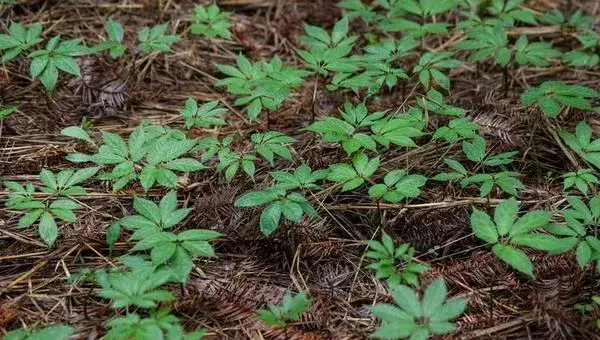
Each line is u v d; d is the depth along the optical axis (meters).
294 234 2.02
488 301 1.92
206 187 2.13
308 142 2.24
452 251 2.02
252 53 2.53
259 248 2.01
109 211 2.07
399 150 2.22
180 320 1.86
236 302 1.89
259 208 2.05
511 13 2.50
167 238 1.89
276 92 2.21
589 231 2.03
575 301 1.90
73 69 2.23
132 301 1.79
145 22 2.56
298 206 1.95
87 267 1.96
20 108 2.30
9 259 1.98
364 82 2.24
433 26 2.42
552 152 2.22
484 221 1.90
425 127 2.25
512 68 2.47
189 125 2.17
